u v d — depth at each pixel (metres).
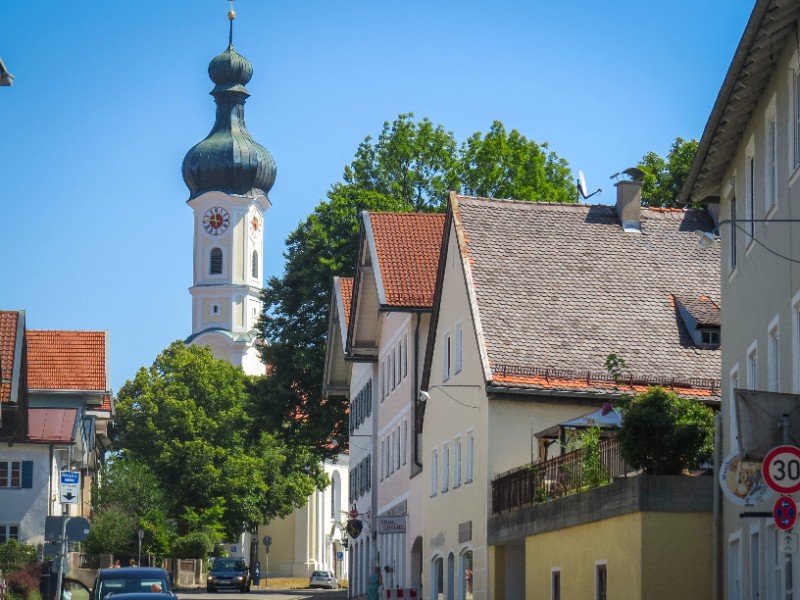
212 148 159.88
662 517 24.12
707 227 40.19
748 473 19.31
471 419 37.09
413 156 67.19
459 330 39.34
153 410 99.50
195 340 159.12
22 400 59.62
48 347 80.69
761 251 23.09
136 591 31.23
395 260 48.31
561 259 38.50
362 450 60.34
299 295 66.00
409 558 47.25
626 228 39.69
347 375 64.31
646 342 36.47
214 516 98.56
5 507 66.62
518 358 35.53
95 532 74.25
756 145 23.14
